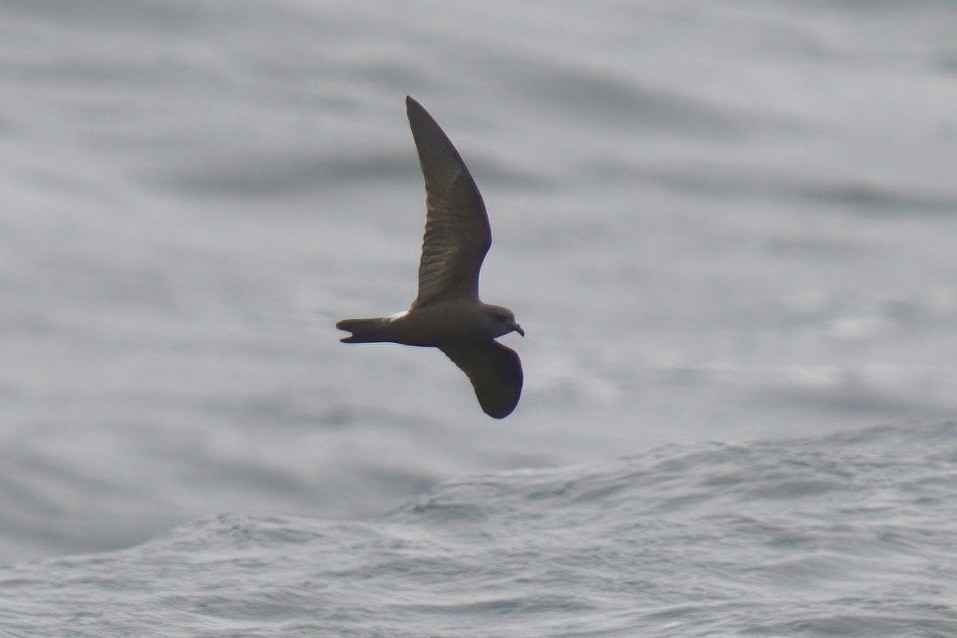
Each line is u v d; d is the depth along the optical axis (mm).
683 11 60250
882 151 47500
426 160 10312
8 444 24656
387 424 26828
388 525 16500
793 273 37781
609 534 15516
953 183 45188
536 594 14070
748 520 15547
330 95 47594
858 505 15844
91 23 51219
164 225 37594
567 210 41281
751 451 17609
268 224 38562
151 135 43156
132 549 15828
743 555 14672
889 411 29016
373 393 28484
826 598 13531
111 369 28641
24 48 48656
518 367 11320
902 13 61562
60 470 23781
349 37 52844
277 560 15383
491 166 43625
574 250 38531
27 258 34125
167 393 27625
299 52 51062
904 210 43000
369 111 46469
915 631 12680
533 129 46938
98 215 37531
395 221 39500
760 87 52156
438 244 10570
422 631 13430
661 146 46625
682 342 32625
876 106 51781
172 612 13922
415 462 25062
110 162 41062
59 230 36125
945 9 61656
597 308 34594
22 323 30547
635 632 12961
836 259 38938
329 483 24031
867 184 44594
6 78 46188
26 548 21203
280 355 30266
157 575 14977
